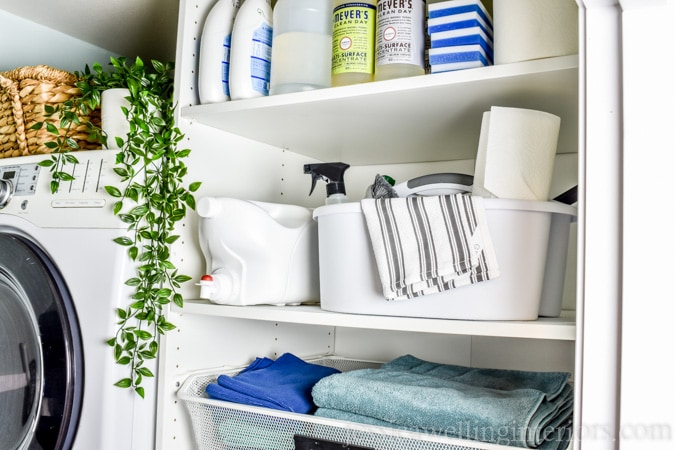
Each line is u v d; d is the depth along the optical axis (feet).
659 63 2.28
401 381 3.56
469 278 2.89
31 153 4.17
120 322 3.54
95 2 4.76
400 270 2.99
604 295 2.31
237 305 3.61
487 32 3.28
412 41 3.37
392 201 3.06
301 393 3.60
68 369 3.57
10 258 3.86
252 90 3.76
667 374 2.17
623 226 2.27
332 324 3.22
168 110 3.86
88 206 3.71
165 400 3.68
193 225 4.01
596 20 2.44
